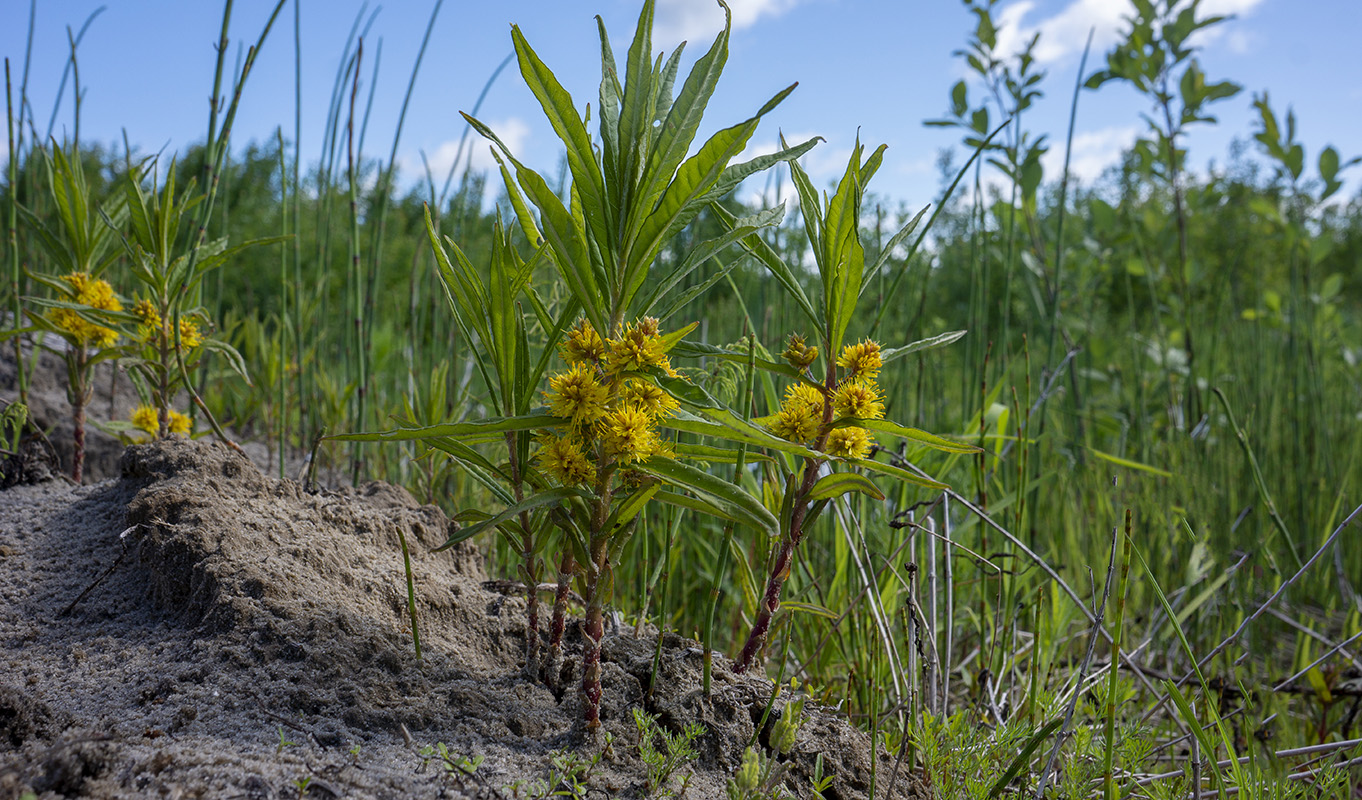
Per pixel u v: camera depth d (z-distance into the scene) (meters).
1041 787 0.32
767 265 0.34
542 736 0.32
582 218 0.31
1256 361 0.84
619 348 0.29
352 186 0.55
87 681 0.31
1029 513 0.59
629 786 0.30
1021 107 0.74
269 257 1.74
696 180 0.29
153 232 0.46
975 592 0.55
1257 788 0.32
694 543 0.55
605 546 0.32
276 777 0.27
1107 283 1.02
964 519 0.56
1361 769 0.42
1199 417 0.82
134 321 0.47
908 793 0.34
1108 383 0.96
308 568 0.36
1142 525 0.65
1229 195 0.91
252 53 0.51
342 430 0.73
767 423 0.34
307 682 0.31
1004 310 0.67
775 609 0.36
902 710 0.39
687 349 0.33
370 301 0.65
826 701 0.43
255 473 0.42
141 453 0.42
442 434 0.29
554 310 0.50
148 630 0.34
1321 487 0.73
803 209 0.34
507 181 0.31
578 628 0.37
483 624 0.37
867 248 0.62
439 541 0.44
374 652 0.33
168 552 0.35
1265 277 1.18
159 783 0.26
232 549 0.36
